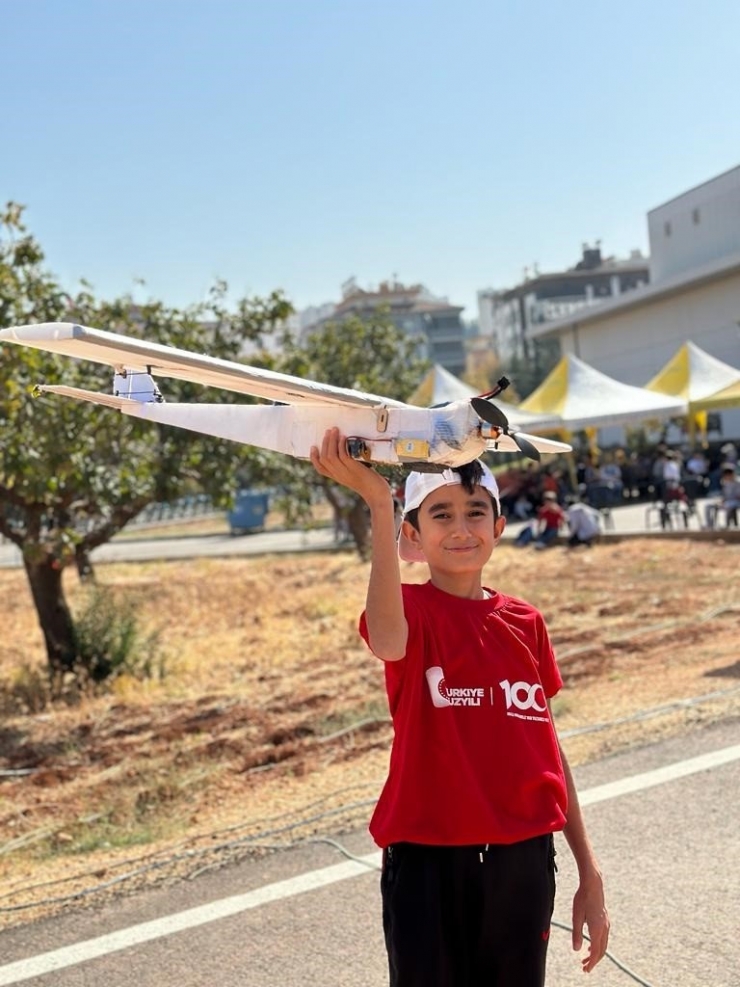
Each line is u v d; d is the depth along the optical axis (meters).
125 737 8.04
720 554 16.67
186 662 11.00
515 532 25.28
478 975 2.48
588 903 2.65
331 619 13.61
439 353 105.44
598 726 6.72
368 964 3.94
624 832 4.98
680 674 8.20
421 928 2.40
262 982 3.87
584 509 20.31
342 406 2.26
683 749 6.09
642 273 87.06
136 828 5.84
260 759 6.98
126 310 10.53
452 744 2.44
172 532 41.19
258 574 20.61
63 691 9.84
